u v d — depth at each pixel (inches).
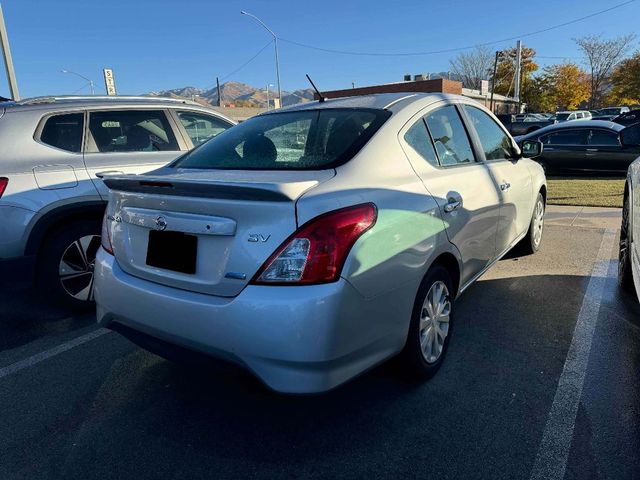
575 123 475.2
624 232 168.2
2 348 142.8
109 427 104.7
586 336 137.3
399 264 97.0
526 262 202.4
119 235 107.7
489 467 89.1
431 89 1680.6
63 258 162.7
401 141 114.1
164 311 94.3
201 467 91.9
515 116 1210.6
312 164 103.6
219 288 88.4
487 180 141.4
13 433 103.3
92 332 153.4
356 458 92.9
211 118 212.1
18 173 150.9
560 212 301.3
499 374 119.0
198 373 126.3
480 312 155.0
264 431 101.7
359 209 89.4
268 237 84.0
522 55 2427.4
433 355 116.5
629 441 94.3
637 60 2100.1
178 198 93.6
